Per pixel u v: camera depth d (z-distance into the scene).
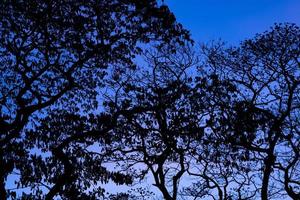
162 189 19.55
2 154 15.44
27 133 18.33
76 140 18.08
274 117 20.41
